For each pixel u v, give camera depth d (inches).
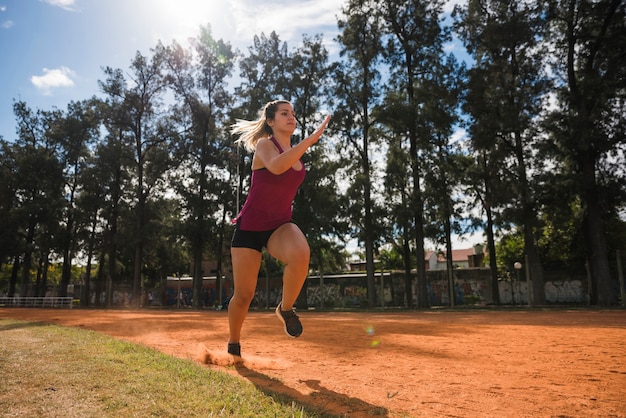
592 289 1049.5
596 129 933.2
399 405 99.1
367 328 321.1
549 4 1040.8
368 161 1253.1
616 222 1250.6
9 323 337.1
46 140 1752.0
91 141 1796.3
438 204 1149.7
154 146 1585.9
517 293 1322.6
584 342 221.5
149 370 119.9
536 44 1088.8
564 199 1002.7
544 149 1019.3
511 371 140.7
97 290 1601.9
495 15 1135.0
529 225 1037.8
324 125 127.8
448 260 1096.2
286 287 141.5
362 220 1205.7
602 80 952.3
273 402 94.3
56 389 93.7
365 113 1270.9
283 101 151.3
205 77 1541.6
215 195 1439.5
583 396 107.2
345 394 108.6
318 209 1186.0
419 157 1173.1
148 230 1471.5
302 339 240.5
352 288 1550.2
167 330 307.4
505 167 1049.5
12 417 74.9
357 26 1269.7
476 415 92.0
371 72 1274.6
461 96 1133.1
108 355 143.3
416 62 1239.5
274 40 1390.3
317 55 1327.5
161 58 1529.3
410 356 174.6
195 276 1414.9
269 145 140.1
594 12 1003.9
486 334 268.4
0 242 1518.2
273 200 141.6
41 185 1615.4
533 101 1054.4
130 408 81.8
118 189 1616.6
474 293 1401.3
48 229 1588.3
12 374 106.9
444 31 1229.1
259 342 225.1
